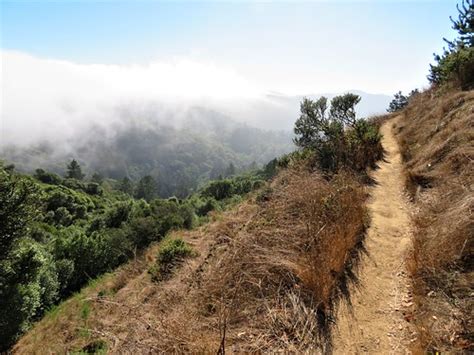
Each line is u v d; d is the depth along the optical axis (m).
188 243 7.48
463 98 7.88
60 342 5.68
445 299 2.96
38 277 10.53
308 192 5.59
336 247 4.04
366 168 7.93
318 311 3.30
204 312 3.63
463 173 4.85
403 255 4.12
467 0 10.57
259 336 3.00
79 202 54.19
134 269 8.55
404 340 2.82
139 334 3.47
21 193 9.75
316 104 8.92
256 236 4.77
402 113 14.91
